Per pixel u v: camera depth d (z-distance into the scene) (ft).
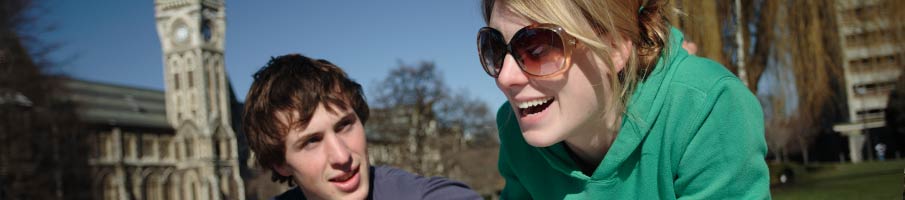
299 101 8.61
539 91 5.67
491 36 5.88
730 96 5.77
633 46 5.80
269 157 9.21
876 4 41.27
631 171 6.40
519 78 5.65
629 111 5.95
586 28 5.48
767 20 42.32
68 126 127.54
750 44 41.42
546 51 5.47
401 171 9.52
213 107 261.85
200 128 255.70
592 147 6.45
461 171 159.53
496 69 5.88
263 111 8.86
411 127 147.54
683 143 5.97
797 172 74.54
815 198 42.09
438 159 151.12
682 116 5.91
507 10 5.68
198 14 262.67
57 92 111.96
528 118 5.85
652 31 5.95
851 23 42.37
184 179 253.65
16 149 108.06
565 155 6.69
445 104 153.58
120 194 227.20
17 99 103.09
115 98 246.68
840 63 42.80
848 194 40.98
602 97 5.79
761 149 5.89
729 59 40.14
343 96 8.92
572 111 5.73
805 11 42.47
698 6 35.29
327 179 8.87
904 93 41.11
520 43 5.56
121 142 232.12
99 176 219.61
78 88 233.35
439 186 9.12
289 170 9.29
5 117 103.19
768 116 44.14
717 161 5.89
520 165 7.56
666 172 6.19
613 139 6.38
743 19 41.68
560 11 5.41
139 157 238.89
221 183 257.75
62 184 128.77
